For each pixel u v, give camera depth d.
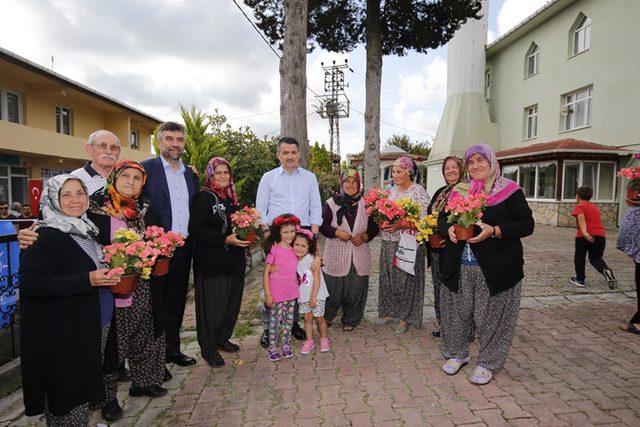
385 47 13.25
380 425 2.69
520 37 20.22
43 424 2.73
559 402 2.92
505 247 3.09
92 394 2.26
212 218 3.49
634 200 4.17
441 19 12.03
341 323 4.55
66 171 17.73
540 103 18.91
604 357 3.67
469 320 3.38
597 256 6.05
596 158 14.83
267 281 3.73
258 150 11.27
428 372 3.44
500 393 3.06
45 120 16.41
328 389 3.19
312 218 4.14
